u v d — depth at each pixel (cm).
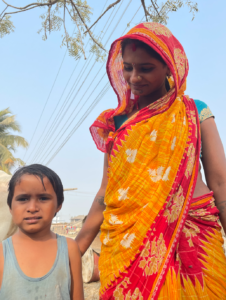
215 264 149
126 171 162
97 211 195
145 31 162
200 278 144
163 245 145
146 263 143
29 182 153
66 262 157
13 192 156
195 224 154
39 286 147
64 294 152
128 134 166
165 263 142
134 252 146
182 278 145
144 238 146
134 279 143
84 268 405
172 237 148
